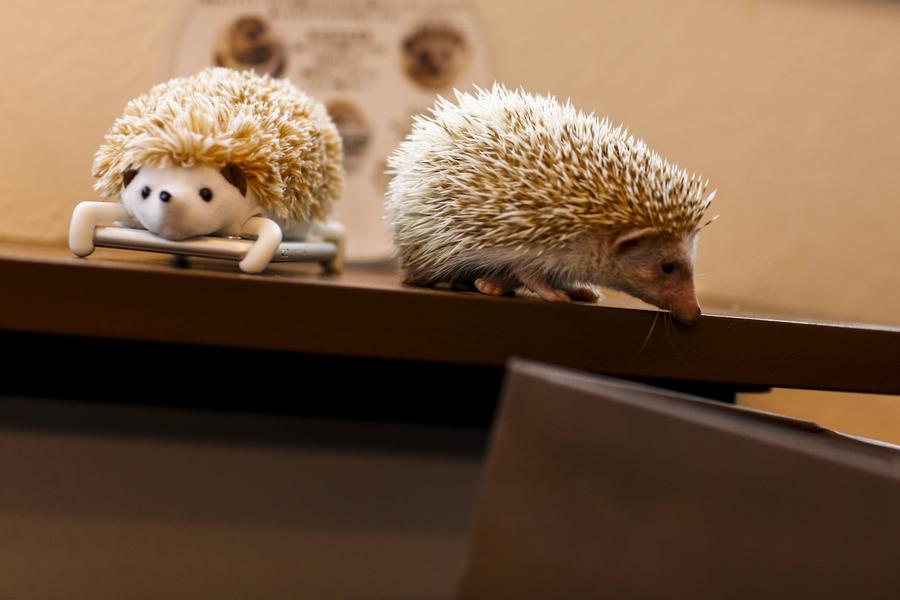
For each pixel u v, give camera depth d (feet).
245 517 3.85
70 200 4.81
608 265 2.86
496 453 1.65
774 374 2.85
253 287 2.49
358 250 4.97
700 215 2.90
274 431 4.00
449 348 2.62
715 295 5.22
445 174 2.88
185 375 3.90
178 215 2.68
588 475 1.60
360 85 4.94
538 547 1.61
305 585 3.81
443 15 4.94
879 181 5.23
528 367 1.66
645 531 1.57
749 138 5.16
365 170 4.97
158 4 4.80
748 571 1.54
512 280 3.03
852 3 5.10
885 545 1.51
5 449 3.70
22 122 4.75
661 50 5.07
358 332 2.56
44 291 2.42
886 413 5.13
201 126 2.78
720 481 1.57
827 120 5.17
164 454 3.86
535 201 2.76
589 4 5.01
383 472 4.06
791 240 5.23
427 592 3.89
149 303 2.46
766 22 5.09
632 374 2.76
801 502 1.54
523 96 3.11
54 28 4.73
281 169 2.98
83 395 3.82
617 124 5.08
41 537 3.62
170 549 3.72
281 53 4.89
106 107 4.80
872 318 5.25
